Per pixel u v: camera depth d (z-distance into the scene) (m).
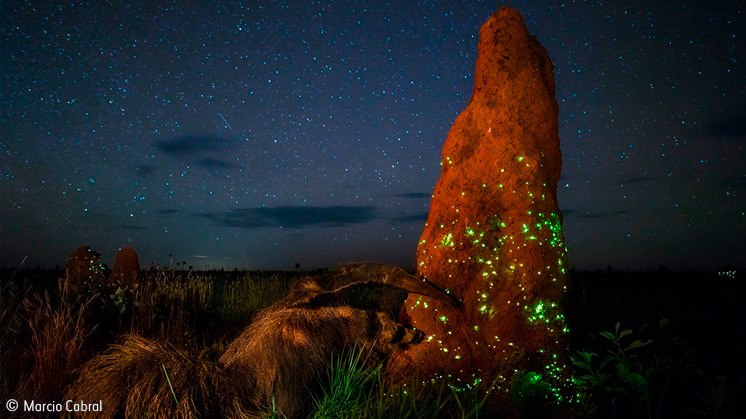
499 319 1.56
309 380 1.37
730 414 1.25
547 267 1.60
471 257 1.63
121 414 1.32
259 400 1.36
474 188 1.70
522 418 1.35
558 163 1.81
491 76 1.79
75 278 3.07
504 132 1.71
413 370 1.53
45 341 1.87
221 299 3.29
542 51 1.89
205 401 1.33
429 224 1.75
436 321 1.60
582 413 1.31
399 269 1.47
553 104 1.81
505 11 1.83
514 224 1.62
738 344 2.11
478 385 1.48
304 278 1.50
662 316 2.87
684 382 1.56
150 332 2.35
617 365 1.30
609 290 3.87
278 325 1.42
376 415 1.26
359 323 1.46
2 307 2.27
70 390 1.42
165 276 3.12
